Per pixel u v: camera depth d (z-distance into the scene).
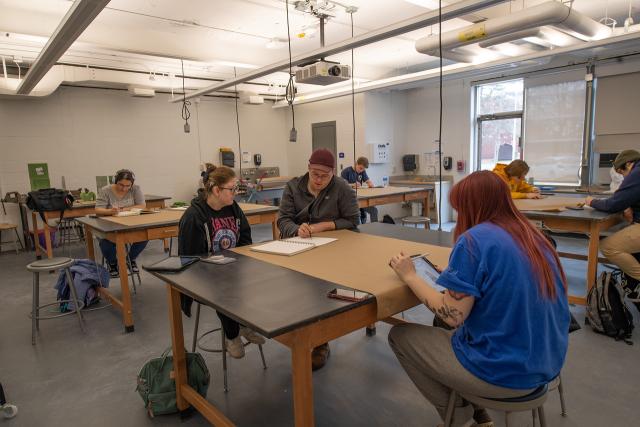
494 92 6.62
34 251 5.92
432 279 1.42
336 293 1.32
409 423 1.86
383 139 7.53
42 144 6.15
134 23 4.46
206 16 4.28
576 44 3.99
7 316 3.38
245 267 1.69
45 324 3.18
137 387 2.07
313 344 1.21
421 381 1.41
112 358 2.61
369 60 6.45
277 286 1.43
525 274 1.11
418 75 5.50
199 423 1.94
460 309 1.15
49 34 4.06
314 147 8.27
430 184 7.02
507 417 1.25
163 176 7.31
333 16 4.34
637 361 2.34
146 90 6.21
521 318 1.11
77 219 3.59
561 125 5.68
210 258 1.85
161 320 3.21
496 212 1.23
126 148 6.89
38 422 1.96
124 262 2.96
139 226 3.00
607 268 4.04
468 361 1.21
